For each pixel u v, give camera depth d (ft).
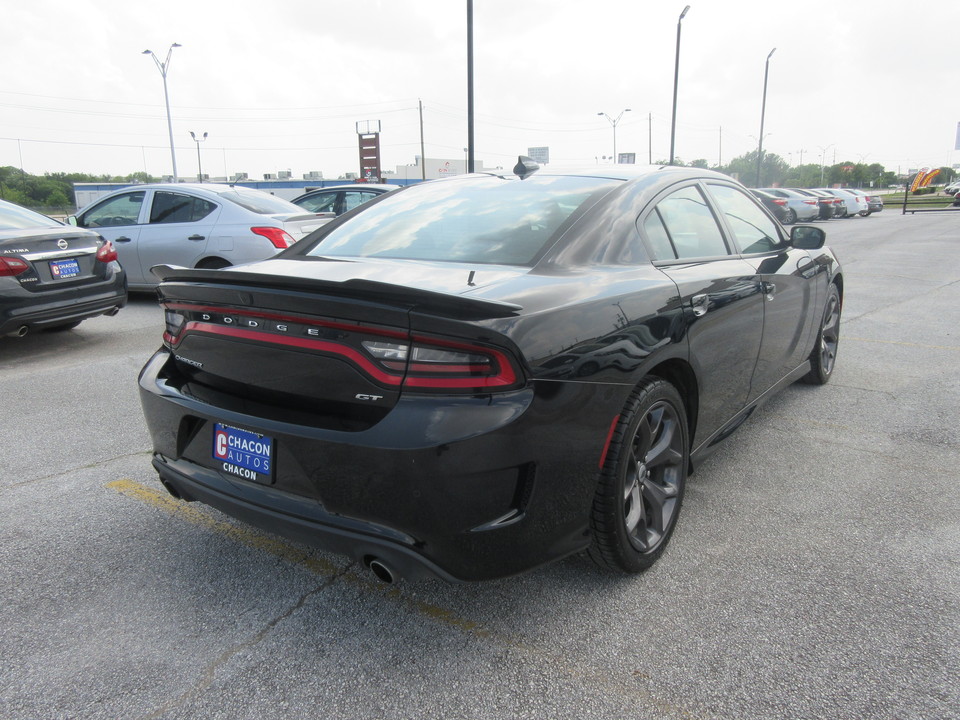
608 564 7.87
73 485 10.76
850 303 27.81
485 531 6.28
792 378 13.56
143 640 7.09
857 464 11.52
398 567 6.39
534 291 6.85
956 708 6.11
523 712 6.12
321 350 6.49
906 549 8.79
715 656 6.81
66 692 6.35
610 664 6.72
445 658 6.82
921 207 140.15
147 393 8.00
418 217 9.46
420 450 5.99
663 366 8.45
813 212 87.04
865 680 6.46
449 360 6.06
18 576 8.22
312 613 7.55
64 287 18.98
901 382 16.26
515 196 9.36
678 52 90.89
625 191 9.11
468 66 55.16
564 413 6.53
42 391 15.71
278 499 6.84
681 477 8.84
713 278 9.30
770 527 9.39
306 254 9.32
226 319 7.23
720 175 11.82
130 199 27.63
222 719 6.05
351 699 6.29
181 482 7.71
